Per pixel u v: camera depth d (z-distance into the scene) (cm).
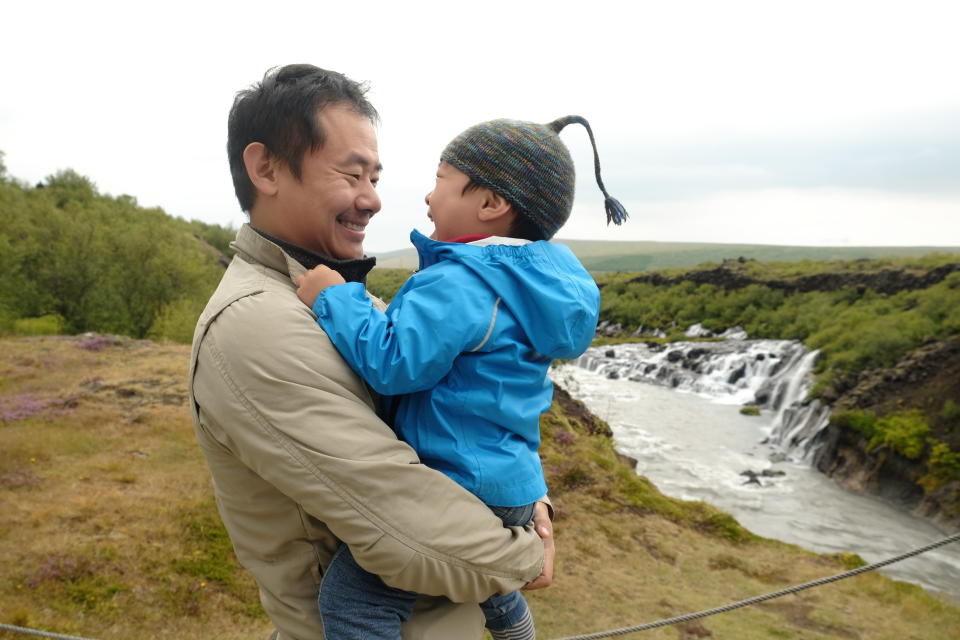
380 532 109
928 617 1177
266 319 116
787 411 3328
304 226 137
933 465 2406
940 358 3216
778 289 6397
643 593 1152
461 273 126
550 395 141
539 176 140
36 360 2348
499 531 121
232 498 130
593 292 138
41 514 1136
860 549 1952
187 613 936
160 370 2230
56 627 846
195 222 9138
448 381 126
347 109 133
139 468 1406
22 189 6825
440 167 152
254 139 133
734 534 1505
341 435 110
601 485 1636
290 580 129
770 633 1067
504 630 161
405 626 131
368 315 122
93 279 3678
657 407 3588
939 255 6100
